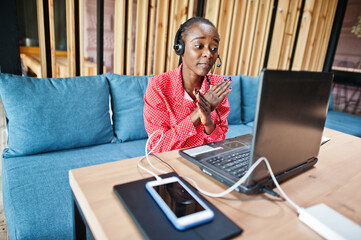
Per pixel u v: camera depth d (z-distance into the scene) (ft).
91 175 2.12
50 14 5.17
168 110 3.81
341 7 10.81
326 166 2.69
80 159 4.54
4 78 4.29
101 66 6.15
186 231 1.47
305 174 2.44
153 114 3.76
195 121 3.34
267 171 1.96
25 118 4.34
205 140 4.05
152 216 1.58
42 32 5.24
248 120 8.13
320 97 2.21
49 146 4.56
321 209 1.72
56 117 4.60
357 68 14.40
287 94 1.84
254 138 1.72
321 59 11.53
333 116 9.93
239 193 2.00
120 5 5.95
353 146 3.47
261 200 1.92
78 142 4.86
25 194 3.41
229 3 7.52
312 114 2.19
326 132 4.07
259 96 1.65
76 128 4.80
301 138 2.17
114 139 5.63
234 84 7.61
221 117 4.17
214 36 3.42
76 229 2.29
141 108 5.66
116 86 5.54
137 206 1.68
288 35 9.63
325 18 10.57
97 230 1.56
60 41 14.67
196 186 2.00
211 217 1.58
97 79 5.28
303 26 9.97
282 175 2.11
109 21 13.65
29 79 4.55
